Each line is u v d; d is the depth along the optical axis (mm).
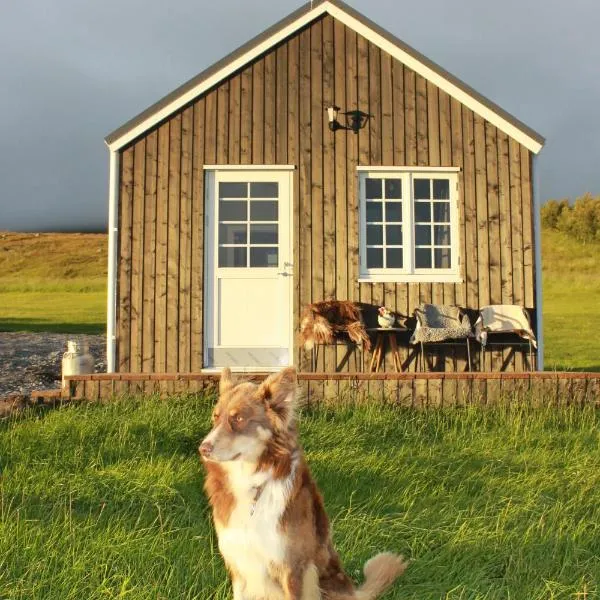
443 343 10477
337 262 10922
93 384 8758
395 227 11078
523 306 10938
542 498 5750
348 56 11164
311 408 8719
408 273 10945
